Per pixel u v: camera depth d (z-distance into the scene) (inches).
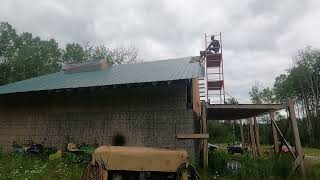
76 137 559.8
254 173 434.0
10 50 1887.3
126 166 255.4
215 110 573.0
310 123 2062.0
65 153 516.7
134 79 510.9
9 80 1753.2
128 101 538.6
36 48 1974.7
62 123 577.9
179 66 622.8
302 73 2292.1
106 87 495.5
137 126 524.1
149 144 510.0
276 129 613.3
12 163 459.5
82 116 565.6
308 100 2343.8
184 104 506.6
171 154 255.8
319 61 2260.1
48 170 414.6
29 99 619.2
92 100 564.4
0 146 608.7
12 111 631.2
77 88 509.7
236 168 471.8
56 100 593.6
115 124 538.3
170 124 506.9
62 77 717.3
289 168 449.4
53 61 2058.3
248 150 1051.3
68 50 2133.4
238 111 606.2
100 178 253.0
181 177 245.9
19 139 608.4
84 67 774.5
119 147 272.2
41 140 587.2
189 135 467.2
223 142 1963.6
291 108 490.3
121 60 1966.0
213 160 510.0
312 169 467.2
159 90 524.1
